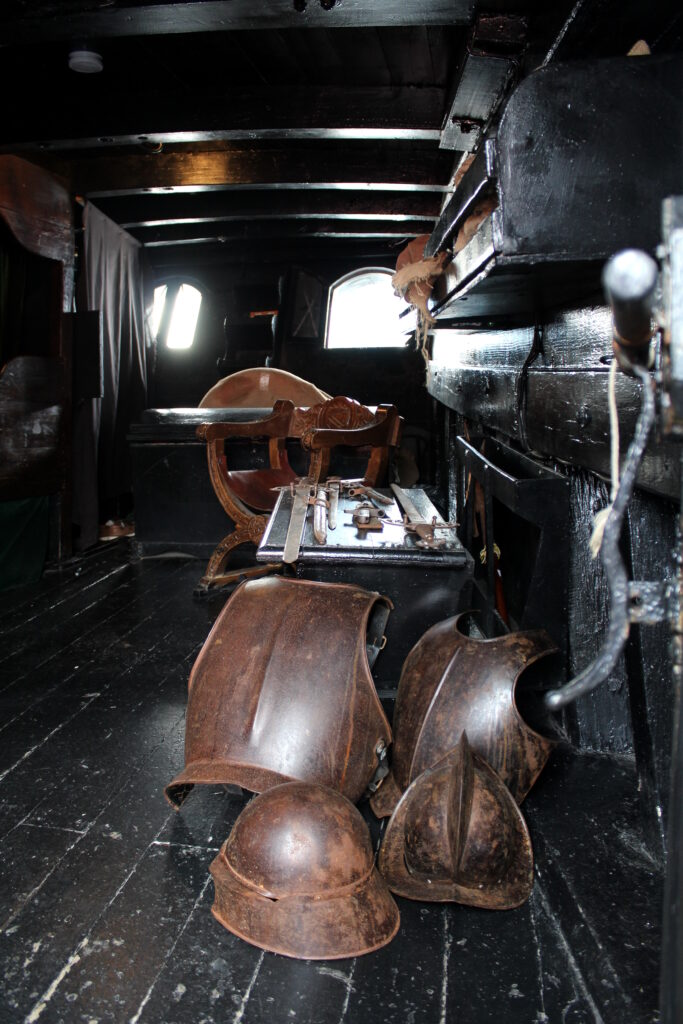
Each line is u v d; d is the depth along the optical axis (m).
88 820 2.23
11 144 4.78
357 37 3.93
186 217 7.00
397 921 1.71
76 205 5.82
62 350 5.27
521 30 2.79
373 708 2.06
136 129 4.69
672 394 0.90
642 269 0.78
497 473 2.68
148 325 8.26
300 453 5.46
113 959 1.68
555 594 2.36
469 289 1.87
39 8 3.03
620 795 2.11
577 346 2.05
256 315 8.35
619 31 2.08
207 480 5.34
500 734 1.98
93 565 5.34
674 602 0.99
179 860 2.04
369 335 8.83
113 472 7.04
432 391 6.02
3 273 5.08
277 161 5.87
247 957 1.68
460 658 2.09
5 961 1.67
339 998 1.55
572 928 1.67
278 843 1.66
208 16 3.00
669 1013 0.98
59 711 2.97
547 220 1.39
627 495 0.94
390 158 5.81
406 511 3.36
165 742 2.72
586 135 1.36
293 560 2.69
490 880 1.79
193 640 3.77
